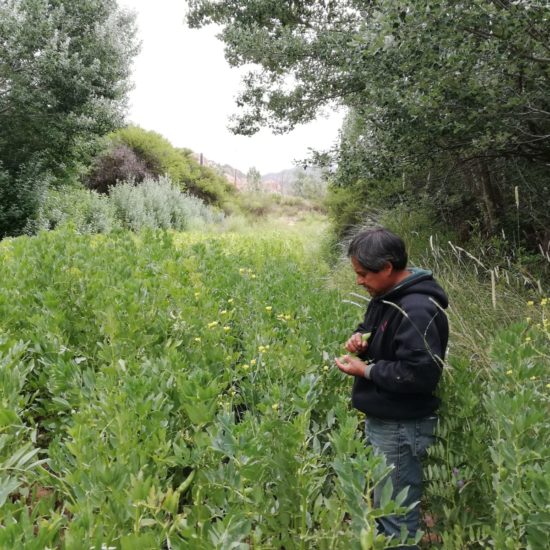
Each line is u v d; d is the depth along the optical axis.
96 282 4.26
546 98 4.96
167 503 1.74
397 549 2.30
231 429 1.91
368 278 2.40
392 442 2.39
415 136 5.54
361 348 2.50
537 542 1.62
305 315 4.12
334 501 1.91
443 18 4.33
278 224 28.31
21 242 5.64
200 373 2.43
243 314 4.23
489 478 2.22
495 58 4.56
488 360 3.20
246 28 8.31
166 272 4.65
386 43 5.10
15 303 3.99
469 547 2.27
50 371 2.93
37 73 15.41
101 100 16.80
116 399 2.26
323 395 2.93
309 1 8.39
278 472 2.01
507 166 6.80
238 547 1.64
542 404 2.37
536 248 6.64
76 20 16.19
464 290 4.92
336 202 12.83
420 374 2.19
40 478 2.10
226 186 34.88
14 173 16.61
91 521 1.60
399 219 8.90
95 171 24.30
